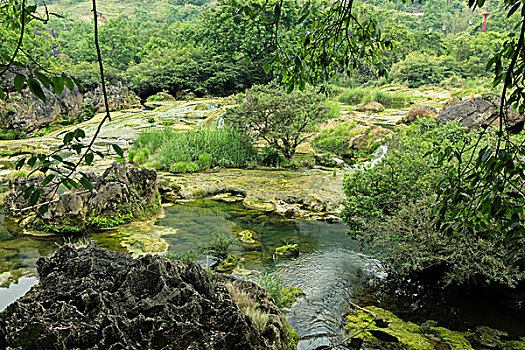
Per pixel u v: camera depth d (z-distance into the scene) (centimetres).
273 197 1197
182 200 1226
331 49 356
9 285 656
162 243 852
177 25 7688
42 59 4069
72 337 341
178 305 412
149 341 368
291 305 606
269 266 755
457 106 1773
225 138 1802
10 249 812
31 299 393
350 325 547
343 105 3541
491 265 567
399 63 5897
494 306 601
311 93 1656
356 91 4000
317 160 1734
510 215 244
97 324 358
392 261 706
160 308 400
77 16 10550
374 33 353
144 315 392
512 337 522
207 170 1596
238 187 1316
